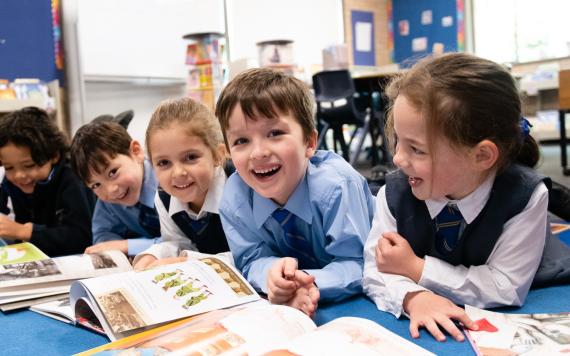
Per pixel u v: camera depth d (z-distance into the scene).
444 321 0.77
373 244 0.99
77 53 3.61
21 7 3.39
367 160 5.28
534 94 5.72
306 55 6.03
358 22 6.65
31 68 3.46
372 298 0.95
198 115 1.25
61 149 1.76
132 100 4.18
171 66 4.37
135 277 0.95
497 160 0.84
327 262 1.12
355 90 4.35
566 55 5.77
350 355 0.63
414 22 6.89
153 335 0.75
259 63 4.45
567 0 5.84
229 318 0.77
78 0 3.74
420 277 0.89
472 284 0.86
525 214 0.87
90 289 0.89
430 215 0.93
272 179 0.98
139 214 1.61
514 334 0.73
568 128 5.21
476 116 0.79
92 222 1.71
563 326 0.75
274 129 0.95
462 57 0.84
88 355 0.71
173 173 1.23
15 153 1.65
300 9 5.93
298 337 0.69
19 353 0.80
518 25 6.19
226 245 1.39
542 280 0.98
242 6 5.32
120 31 4.02
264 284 1.00
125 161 1.48
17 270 1.12
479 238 0.89
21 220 1.86
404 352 0.64
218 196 1.30
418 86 0.80
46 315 0.97
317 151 1.19
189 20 4.49
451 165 0.81
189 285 0.93
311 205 1.04
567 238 1.41
